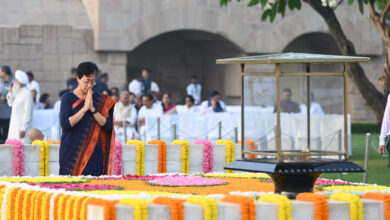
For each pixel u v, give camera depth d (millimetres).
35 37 34594
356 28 39656
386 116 13953
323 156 8219
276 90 7539
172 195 7672
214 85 41688
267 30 38281
